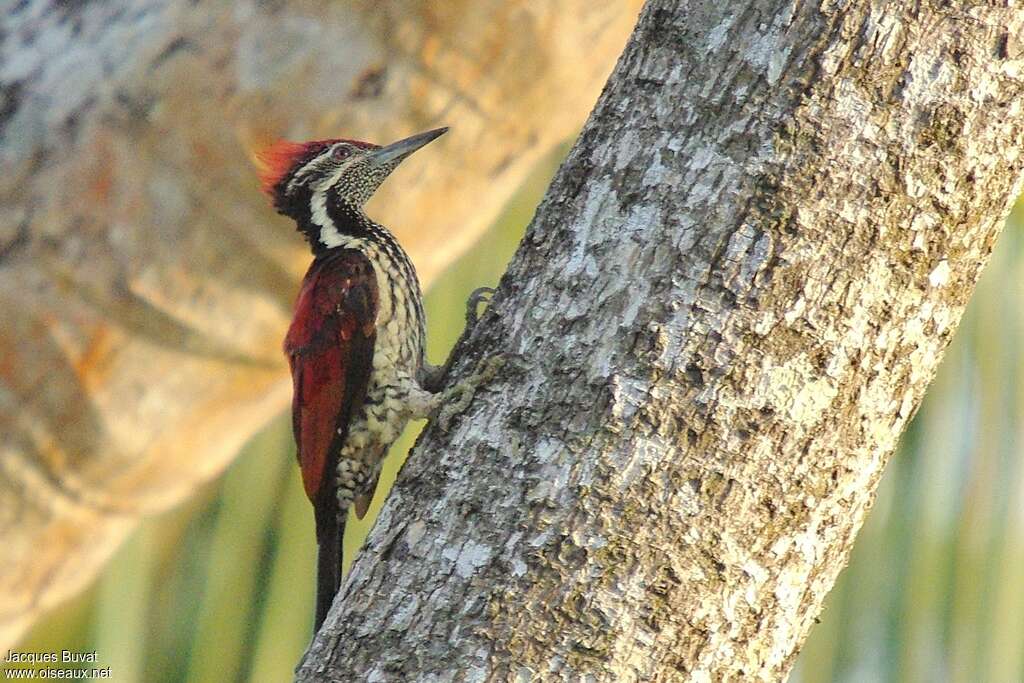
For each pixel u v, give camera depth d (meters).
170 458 9.40
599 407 6.22
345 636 6.37
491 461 6.40
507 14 9.34
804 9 6.29
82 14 9.14
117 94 8.91
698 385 6.14
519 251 6.89
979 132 6.21
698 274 6.21
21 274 8.80
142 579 11.02
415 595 6.29
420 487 6.57
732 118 6.30
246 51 9.06
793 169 6.18
